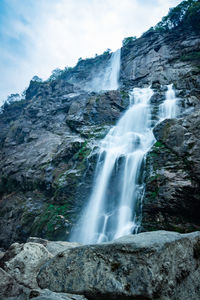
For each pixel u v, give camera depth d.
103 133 18.02
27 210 14.95
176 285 2.21
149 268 2.09
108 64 50.53
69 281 2.74
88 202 13.34
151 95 21.98
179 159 9.35
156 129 11.74
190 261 2.61
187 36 34.69
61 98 35.75
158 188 9.09
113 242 2.75
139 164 11.90
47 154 19.36
